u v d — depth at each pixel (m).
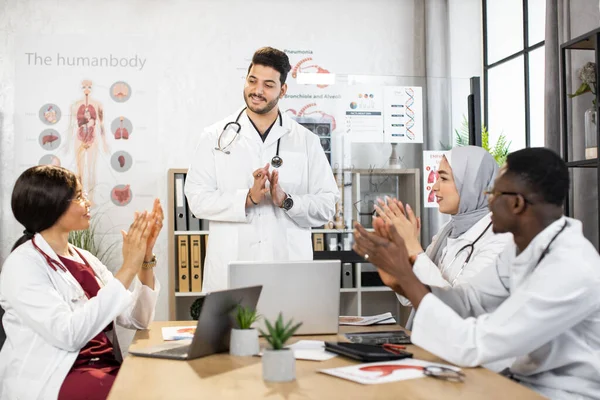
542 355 1.83
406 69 5.62
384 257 1.87
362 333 2.32
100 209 5.09
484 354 1.72
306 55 5.47
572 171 3.98
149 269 2.55
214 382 1.65
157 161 5.21
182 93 5.30
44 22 5.18
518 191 1.78
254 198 3.04
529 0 5.00
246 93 3.24
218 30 5.36
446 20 5.59
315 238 4.01
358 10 5.56
